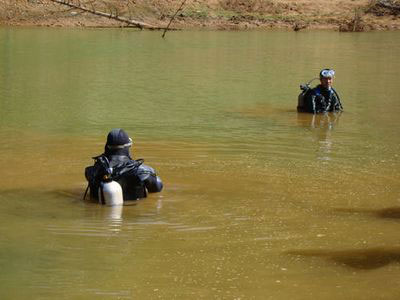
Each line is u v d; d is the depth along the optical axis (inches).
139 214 332.8
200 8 1482.5
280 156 449.7
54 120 548.4
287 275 266.8
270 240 302.4
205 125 541.0
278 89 714.2
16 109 592.7
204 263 276.8
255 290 254.1
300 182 390.3
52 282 257.3
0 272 264.5
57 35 1190.3
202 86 724.0
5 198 354.0
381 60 951.6
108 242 296.8
